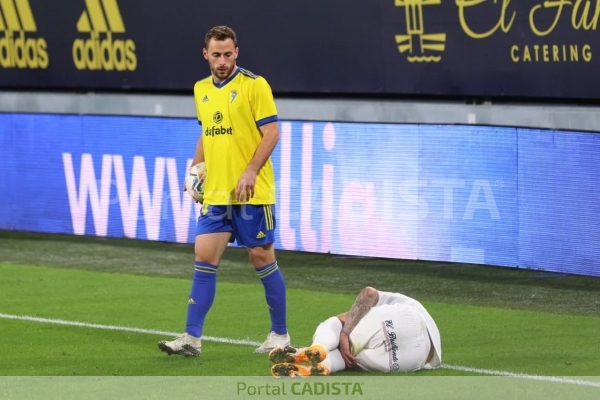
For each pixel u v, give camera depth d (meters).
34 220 53.25
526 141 40.44
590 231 39.09
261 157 26.50
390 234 43.84
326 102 46.31
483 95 42.47
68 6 51.78
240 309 34.09
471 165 41.84
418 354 24.78
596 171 38.78
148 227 49.56
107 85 51.97
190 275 41.28
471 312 33.62
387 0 43.22
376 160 43.97
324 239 45.44
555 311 33.94
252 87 26.70
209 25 47.84
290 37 45.91
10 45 54.22
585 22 38.97
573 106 41.03
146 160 49.34
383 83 44.66
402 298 25.52
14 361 26.88
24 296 36.66
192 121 47.88
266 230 27.14
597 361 26.41
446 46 42.62
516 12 40.59
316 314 33.41
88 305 34.94
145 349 28.27
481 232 41.84
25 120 53.06
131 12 49.88
